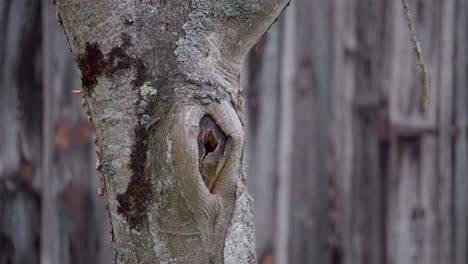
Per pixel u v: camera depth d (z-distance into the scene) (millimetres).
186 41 2121
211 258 2105
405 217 4961
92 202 4395
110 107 2125
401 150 4922
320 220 4742
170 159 2072
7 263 4340
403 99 4898
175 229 2100
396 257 4945
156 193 2102
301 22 4664
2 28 4293
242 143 2090
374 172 4867
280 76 4617
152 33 2119
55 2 2205
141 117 2109
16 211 4336
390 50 4840
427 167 4996
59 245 4371
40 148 4355
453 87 5051
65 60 4332
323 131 4719
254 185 4613
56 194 4363
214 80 2111
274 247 4656
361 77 4793
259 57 4590
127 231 2129
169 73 2107
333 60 4723
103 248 4406
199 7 2131
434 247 5039
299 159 4688
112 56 2121
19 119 4320
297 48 4652
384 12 4816
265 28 2184
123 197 2125
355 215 4836
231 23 2146
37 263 4359
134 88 2113
